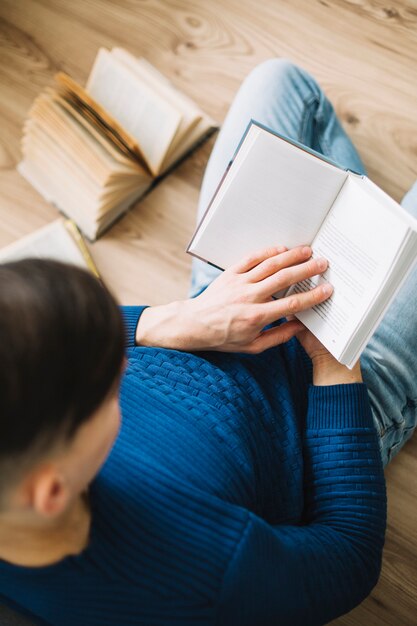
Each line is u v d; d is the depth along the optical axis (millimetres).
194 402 667
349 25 1301
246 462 634
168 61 1354
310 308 744
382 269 670
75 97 1188
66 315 300
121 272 1281
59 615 505
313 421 751
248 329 729
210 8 1354
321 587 598
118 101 1222
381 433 893
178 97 1205
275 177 720
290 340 845
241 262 760
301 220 739
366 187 696
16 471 309
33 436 299
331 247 726
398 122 1265
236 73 1328
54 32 1387
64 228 1235
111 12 1379
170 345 776
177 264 1275
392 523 1097
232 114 1067
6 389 282
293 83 1062
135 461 536
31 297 295
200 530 506
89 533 463
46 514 346
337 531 667
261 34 1329
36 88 1374
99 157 1158
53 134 1205
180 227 1289
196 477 568
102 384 327
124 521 486
